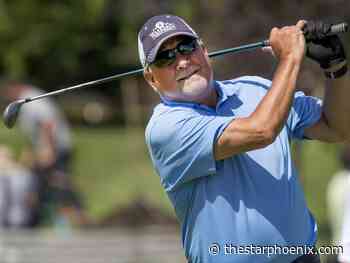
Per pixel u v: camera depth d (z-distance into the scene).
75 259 25.39
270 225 11.78
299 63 11.53
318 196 38.28
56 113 33.38
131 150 46.84
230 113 12.16
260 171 11.87
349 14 30.16
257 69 29.47
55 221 29.58
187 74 11.98
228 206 11.81
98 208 38.12
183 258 25.89
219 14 31.50
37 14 60.91
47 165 31.36
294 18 30.22
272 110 11.34
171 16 12.26
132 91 49.72
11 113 13.01
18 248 25.27
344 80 12.17
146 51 12.08
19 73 60.81
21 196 27.72
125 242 25.83
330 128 12.62
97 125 56.88
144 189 40.28
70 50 61.41
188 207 12.16
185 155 11.84
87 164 45.34
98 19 61.44
